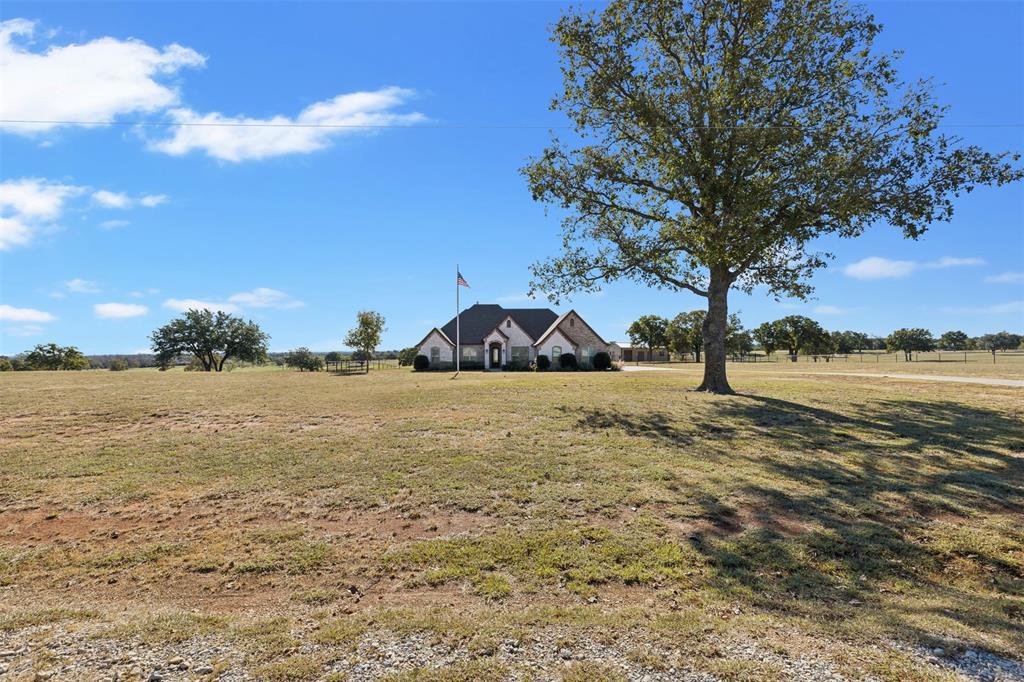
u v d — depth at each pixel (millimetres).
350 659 4094
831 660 4016
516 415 14688
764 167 17344
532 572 6027
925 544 6691
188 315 64312
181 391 20266
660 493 8617
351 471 9836
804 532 7094
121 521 7801
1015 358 62406
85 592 5785
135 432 13164
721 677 3803
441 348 48812
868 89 17188
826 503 8164
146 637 4469
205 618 4879
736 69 17969
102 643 4375
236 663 4055
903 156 16219
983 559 6332
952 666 3941
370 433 12773
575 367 46875
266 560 6469
